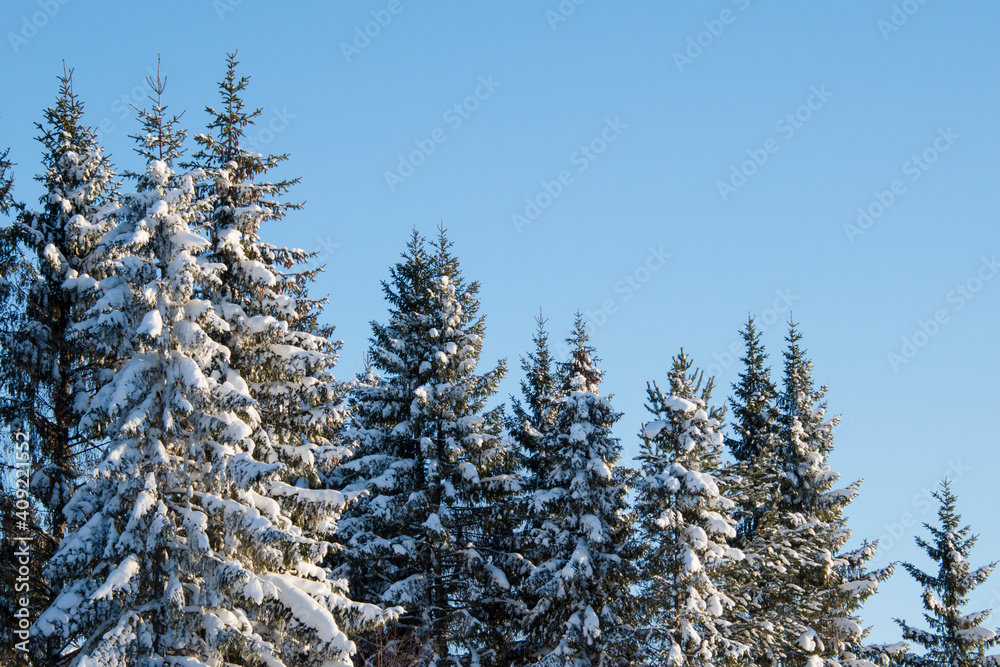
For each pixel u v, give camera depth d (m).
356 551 26.58
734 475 28.70
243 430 19.56
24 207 23.38
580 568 26.69
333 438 27.86
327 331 26.80
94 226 22.89
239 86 24.17
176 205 20.62
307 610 19.42
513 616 28.31
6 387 21.61
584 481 28.12
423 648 26.12
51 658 19.22
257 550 19.28
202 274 20.47
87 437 20.70
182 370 19.53
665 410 28.88
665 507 27.02
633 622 27.12
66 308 22.78
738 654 25.72
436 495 28.42
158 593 18.89
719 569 27.03
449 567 29.39
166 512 19.08
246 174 24.03
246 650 18.55
